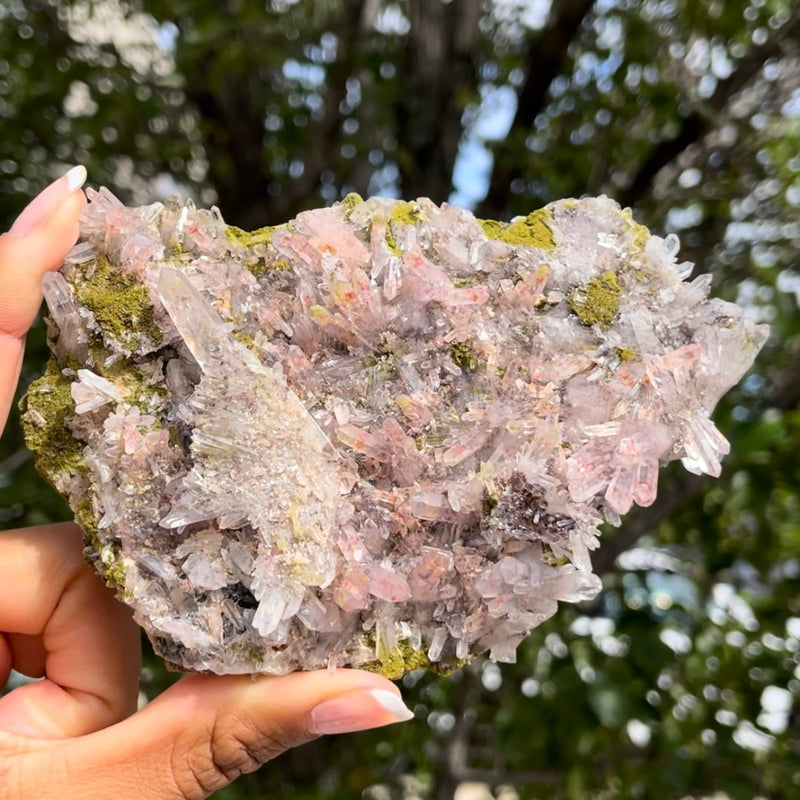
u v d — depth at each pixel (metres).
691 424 0.14
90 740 0.13
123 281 0.13
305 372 0.14
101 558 0.12
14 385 0.15
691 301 0.14
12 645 0.17
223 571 0.13
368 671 0.13
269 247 0.14
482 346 0.14
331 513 0.13
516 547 0.14
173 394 0.13
